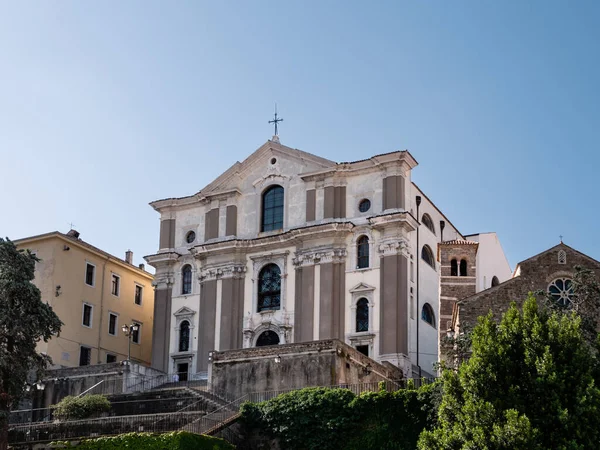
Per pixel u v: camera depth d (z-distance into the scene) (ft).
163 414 161.68
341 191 223.10
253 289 226.99
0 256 169.68
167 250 241.76
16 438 165.89
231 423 162.09
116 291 255.09
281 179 231.50
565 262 171.83
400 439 153.79
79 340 237.45
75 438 158.51
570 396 127.85
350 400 160.04
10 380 163.53
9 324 164.04
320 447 158.51
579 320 135.54
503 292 171.63
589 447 123.44
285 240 224.53
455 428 129.39
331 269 216.54
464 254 208.23
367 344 209.56
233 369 184.34
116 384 200.03
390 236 213.05
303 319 216.54
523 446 121.70
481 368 131.95
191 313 234.17
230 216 235.20
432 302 226.99
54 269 233.55
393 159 217.15
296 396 164.35
